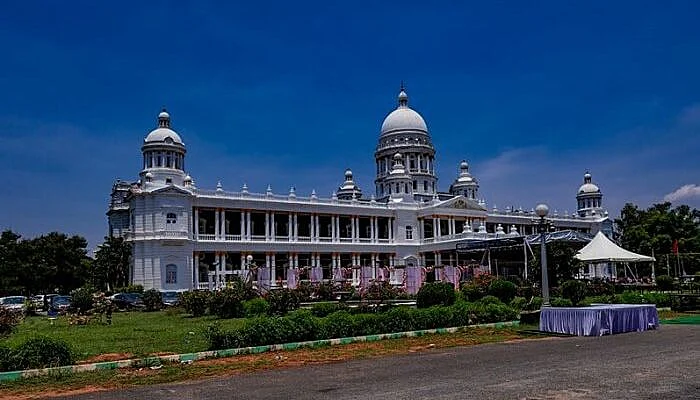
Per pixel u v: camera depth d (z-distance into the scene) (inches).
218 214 3358.8
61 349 788.0
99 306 1658.5
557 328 1098.1
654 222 3742.6
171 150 3294.8
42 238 3329.2
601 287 1900.8
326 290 2303.2
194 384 660.7
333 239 3784.5
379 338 1029.8
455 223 4306.1
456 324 1182.9
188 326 1412.4
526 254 2488.9
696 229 3816.4
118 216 3806.6
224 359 841.5
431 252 3988.7
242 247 3390.7
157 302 2338.8
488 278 2025.1
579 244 2437.3
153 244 3100.4
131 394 616.1
